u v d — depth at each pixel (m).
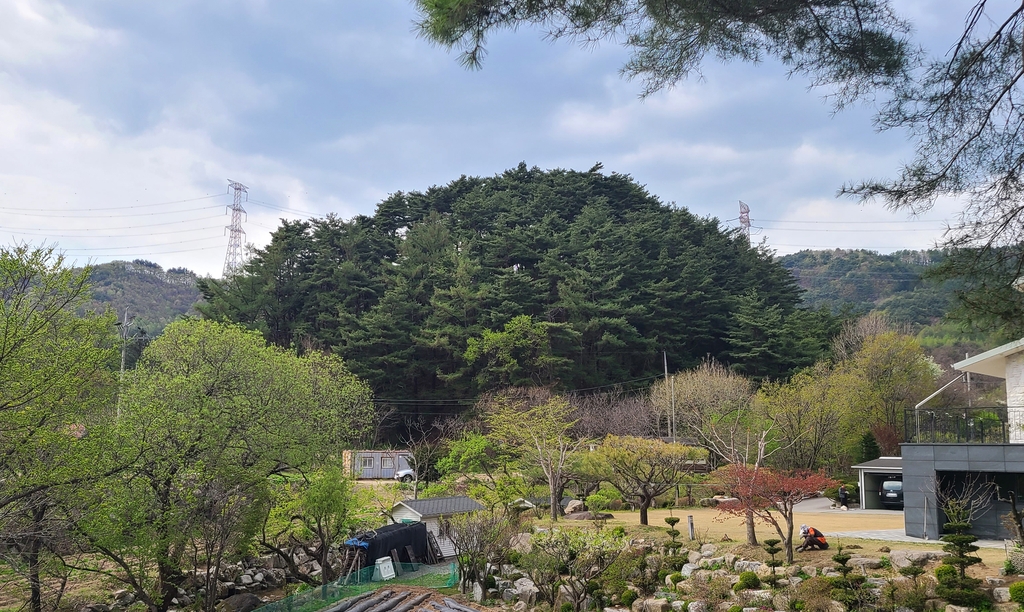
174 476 17.73
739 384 43.09
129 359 31.28
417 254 65.19
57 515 14.91
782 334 53.47
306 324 56.88
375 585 20.84
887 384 39.81
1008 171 7.64
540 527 24.28
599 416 44.06
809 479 17.02
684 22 8.05
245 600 21.17
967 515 17.95
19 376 13.24
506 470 33.53
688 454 26.83
